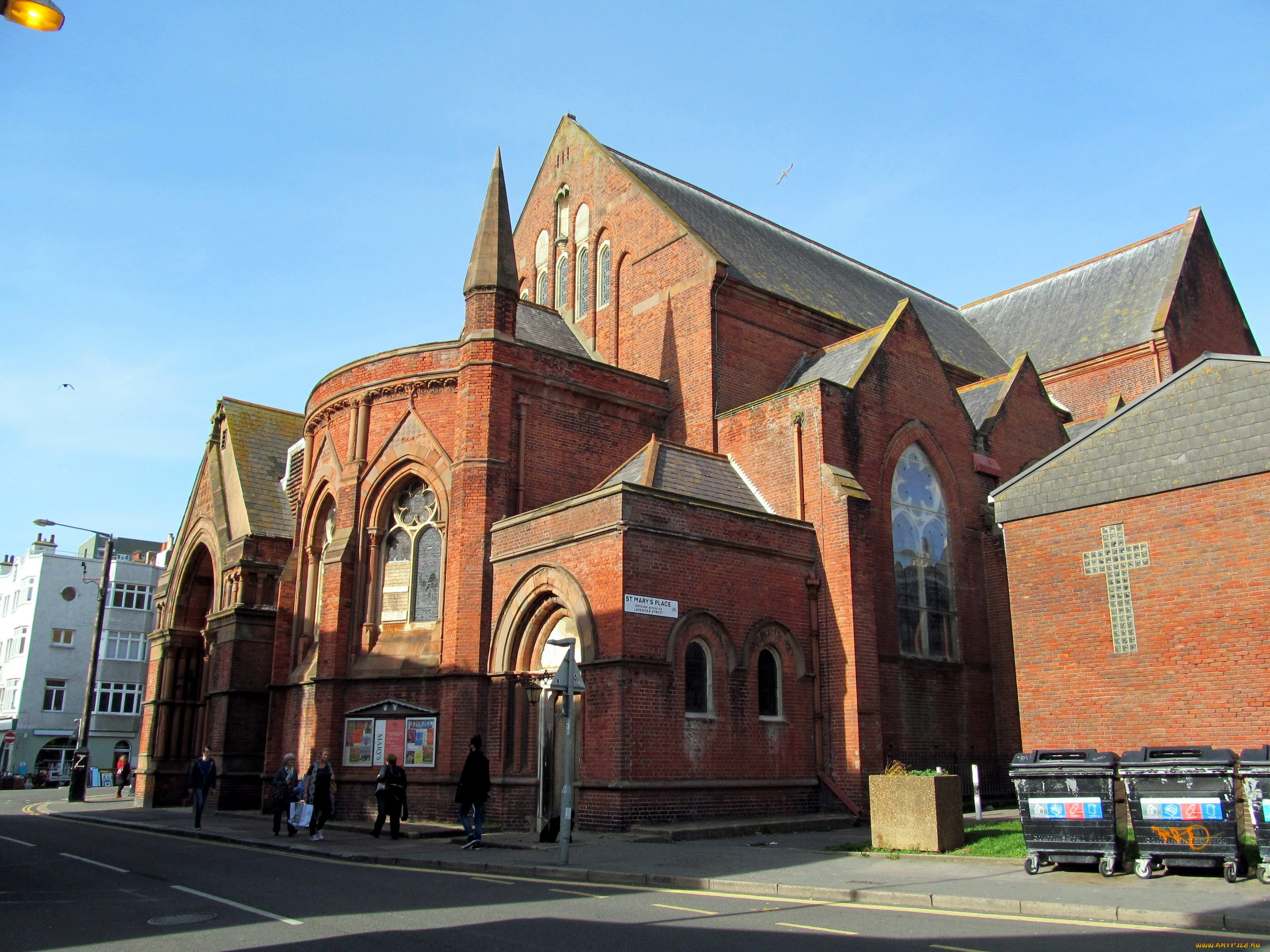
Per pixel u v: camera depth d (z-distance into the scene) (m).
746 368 28.75
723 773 20.77
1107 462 19.84
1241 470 17.92
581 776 20.11
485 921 10.19
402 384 25.94
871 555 23.84
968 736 26.70
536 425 25.45
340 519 26.12
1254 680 17.31
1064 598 20.03
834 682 23.02
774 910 10.94
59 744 69.50
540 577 22.03
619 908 11.07
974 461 29.11
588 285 33.53
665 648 20.41
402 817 22.83
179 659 36.19
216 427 37.09
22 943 9.27
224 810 30.33
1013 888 11.91
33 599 70.75
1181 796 12.42
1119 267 42.88
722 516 22.25
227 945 9.07
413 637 24.64
